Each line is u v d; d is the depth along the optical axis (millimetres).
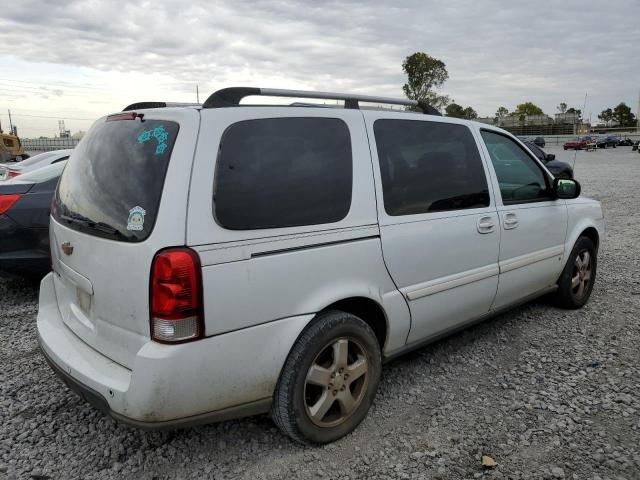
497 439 2947
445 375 3709
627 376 3676
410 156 3311
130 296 2383
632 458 2773
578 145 56438
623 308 5062
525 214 4133
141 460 2779
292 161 2711
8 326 4711
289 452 2838
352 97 3137
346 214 2875
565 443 2906
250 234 2477
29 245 5156
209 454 2826
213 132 2467
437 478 2633
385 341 3182
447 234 3424
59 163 5633
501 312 4176
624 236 8695
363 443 2912
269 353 2557
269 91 2783
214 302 2354
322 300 2727
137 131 2637
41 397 3430
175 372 2287
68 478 2645
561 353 4062
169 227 2291
